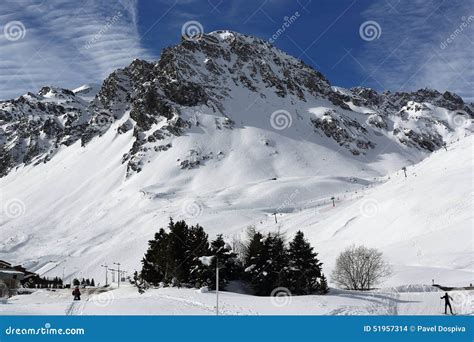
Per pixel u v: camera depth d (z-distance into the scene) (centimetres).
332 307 5075
